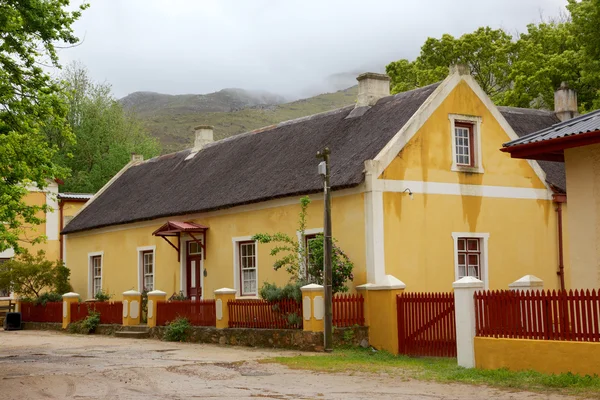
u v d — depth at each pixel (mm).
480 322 14609
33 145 20109
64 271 33188
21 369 15969
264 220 23875
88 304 28109
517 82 38812
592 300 12711
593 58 31469
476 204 22406
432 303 17828
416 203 21078
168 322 23875
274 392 12547
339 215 21266
